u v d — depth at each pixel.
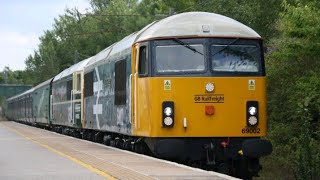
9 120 97.25
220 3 27.91
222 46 15.94
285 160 20.34
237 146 15.91
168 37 15.85
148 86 15.83
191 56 15.85
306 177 17.30
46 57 95.56
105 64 22.17
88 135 28.30
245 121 15.83
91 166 14.28
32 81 103.50
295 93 19.17
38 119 50.47
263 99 16.05
